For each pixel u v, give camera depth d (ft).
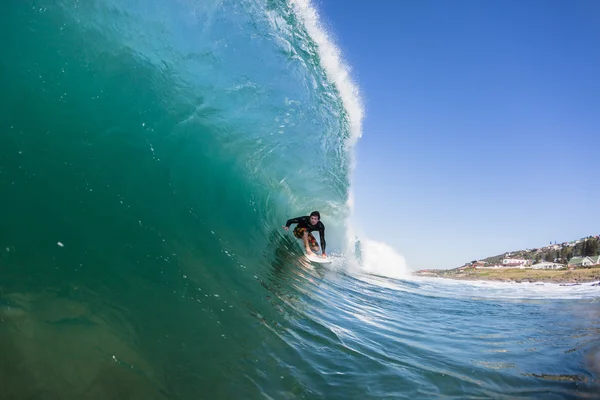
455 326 18.22
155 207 13.28
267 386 8.79
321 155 30.01
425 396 9.81
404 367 11.51
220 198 19.01
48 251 8.89
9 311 7.30
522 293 31.40
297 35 22.98
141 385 7.39
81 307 8.32
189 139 17.24
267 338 10.93
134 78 14.40
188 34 16.72
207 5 17.16
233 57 19.48
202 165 17.94
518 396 10.51
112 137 12.83
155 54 15.43
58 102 11.50
